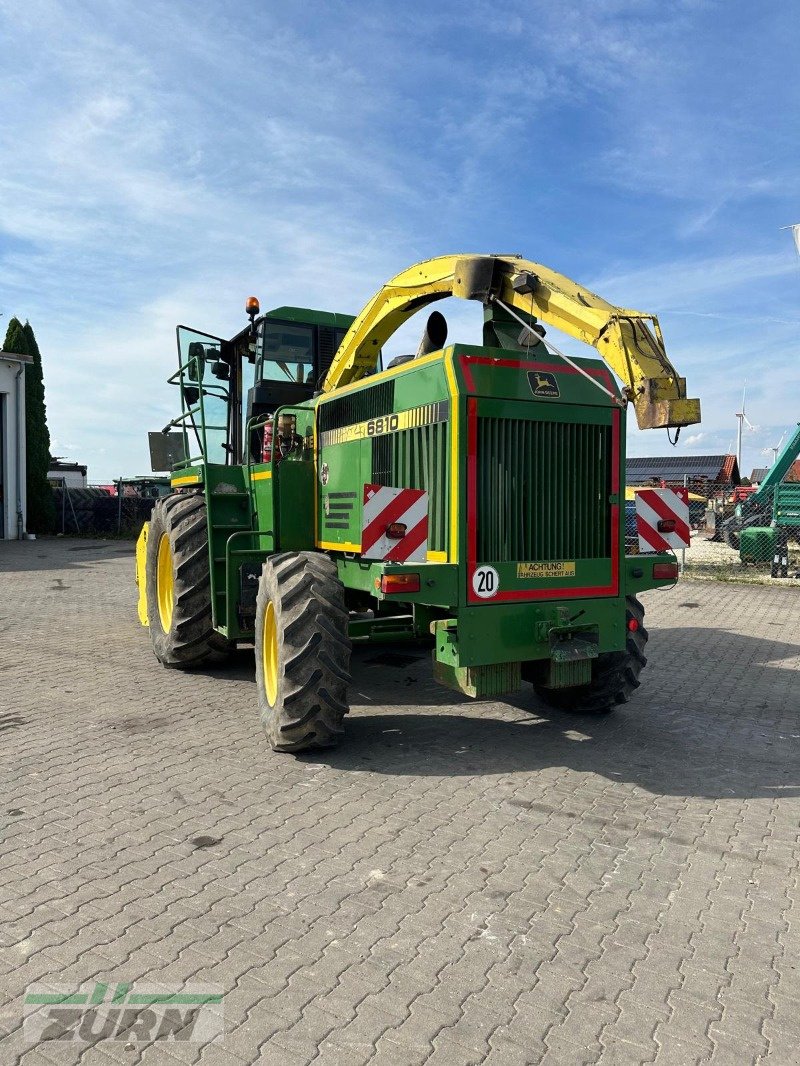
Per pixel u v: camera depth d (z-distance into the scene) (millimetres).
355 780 4211
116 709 5582
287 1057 2168
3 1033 2264
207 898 2992
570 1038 2246
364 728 5117
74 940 2711
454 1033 2264
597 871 3236
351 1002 2395
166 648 6555
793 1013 2365
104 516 23531
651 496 4836
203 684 6297
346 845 3445
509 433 4328
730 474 33031
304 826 3635
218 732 5047
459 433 4168
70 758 4559
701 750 4750
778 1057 2182
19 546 19422
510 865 3275
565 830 3621
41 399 22891
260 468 6035
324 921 2836
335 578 4590
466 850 3406
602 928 2814
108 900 2977
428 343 5191
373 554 4059
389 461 4770
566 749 4738
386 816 3752
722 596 11109
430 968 2566
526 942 2719
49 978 2504
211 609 6152
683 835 3586
